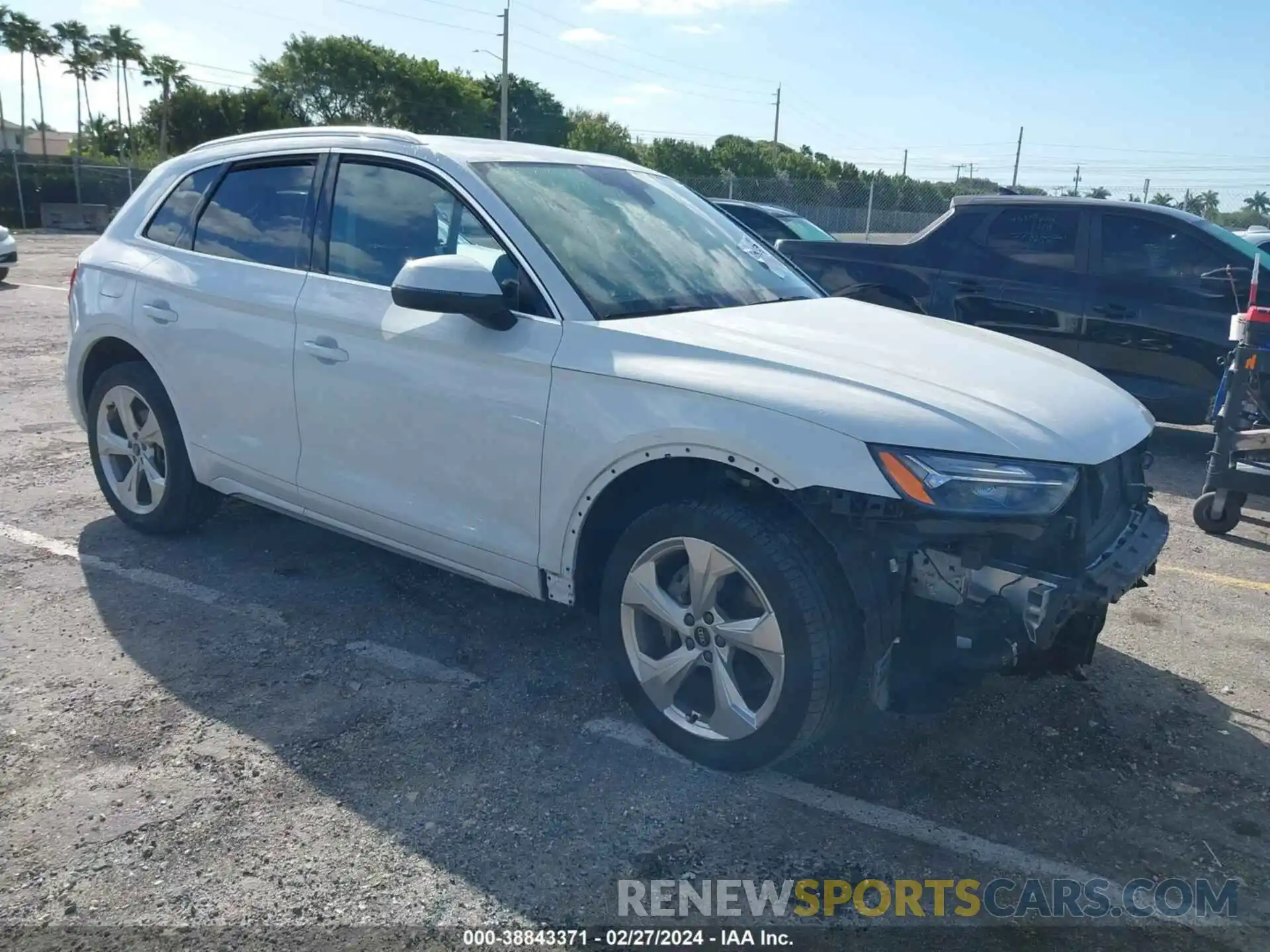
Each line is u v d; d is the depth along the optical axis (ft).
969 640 9.33
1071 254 25.05
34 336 35.04
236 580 14.92
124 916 8.28
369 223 12.87
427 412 11.76
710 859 9.19
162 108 196.65
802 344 10.53
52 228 110.93
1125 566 10.00
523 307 11.27
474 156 12.39
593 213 12.56
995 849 9.48
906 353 10.72
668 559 10.62
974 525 8.98
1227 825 9.96
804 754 10.91
